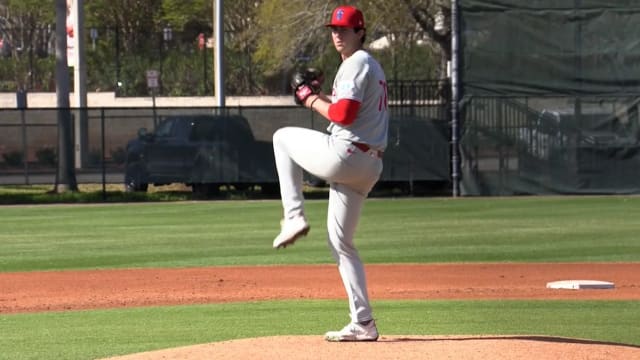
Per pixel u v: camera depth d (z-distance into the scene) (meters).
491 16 103.12
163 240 72.25
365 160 28.38
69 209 98.06
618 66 102.50
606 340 34.72
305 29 139.12
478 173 104.50
